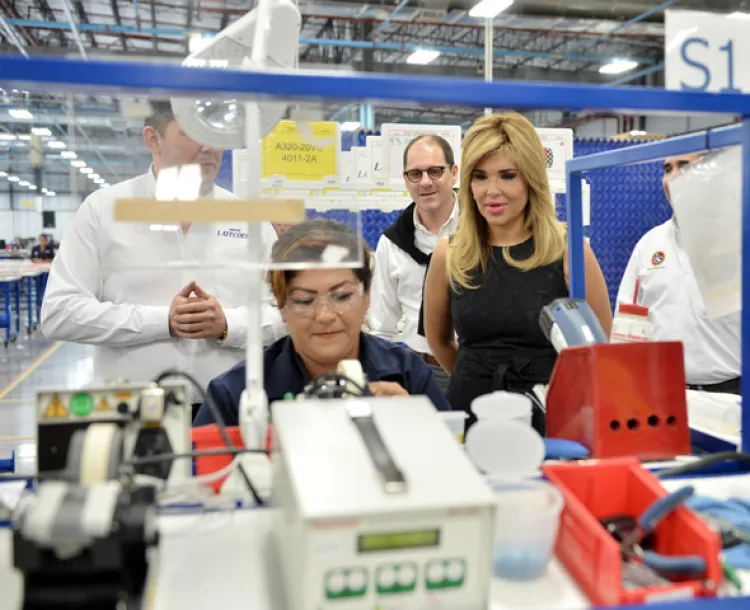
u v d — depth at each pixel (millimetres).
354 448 795
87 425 1036
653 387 1164
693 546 833
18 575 853
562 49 9805
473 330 1887
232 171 1318
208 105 1151
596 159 1603
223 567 875
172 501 1038
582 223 1721
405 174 2865
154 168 1423
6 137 13945
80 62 890
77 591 745
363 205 3219
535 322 1808
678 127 10633
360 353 1536
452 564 729
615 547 763
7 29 8172
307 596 703
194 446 1196
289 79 935
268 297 1414
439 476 747
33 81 893
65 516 725
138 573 790
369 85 947
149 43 9773
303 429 836
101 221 1891
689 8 7059
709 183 1319
